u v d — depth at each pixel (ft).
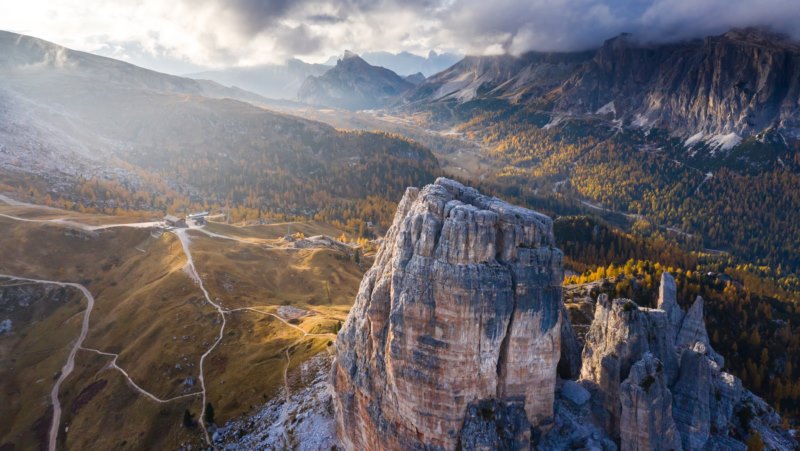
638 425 185.98
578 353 249.34
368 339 225.76
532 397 192.03
